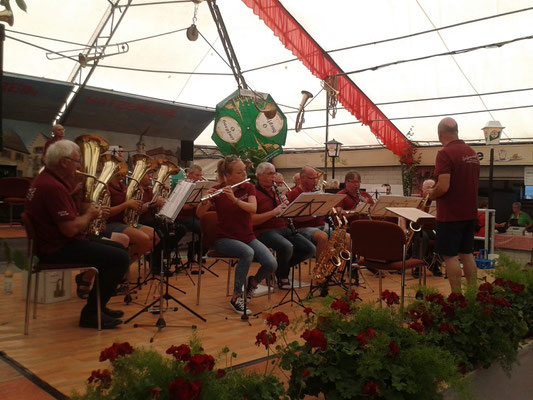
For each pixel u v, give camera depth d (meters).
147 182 5.45
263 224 4.92
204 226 4.48
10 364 2.74
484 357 2.61
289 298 4.84
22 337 3.29
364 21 9.57
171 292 4.99
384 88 11.73
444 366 2.01
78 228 3.27
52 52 8.35
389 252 4.04
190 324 3.73
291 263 5.18
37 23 8.05
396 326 2.25
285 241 4.79
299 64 11.16
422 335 2.28
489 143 8.55
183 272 6.24
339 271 5.38
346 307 2.22
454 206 4.00
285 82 12.09
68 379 2.52
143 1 8.10
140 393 1.47
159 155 12.67
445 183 3.96
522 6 8.30
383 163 15.70
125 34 8.96
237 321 3.86
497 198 14.56
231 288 5.28
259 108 9.61
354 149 16.25
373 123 12.85
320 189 7.38
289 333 3.41
